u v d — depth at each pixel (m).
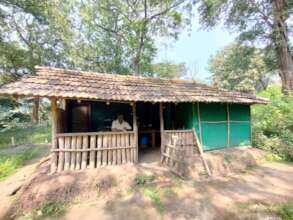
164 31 19.14
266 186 5.52
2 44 18.89
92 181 5.14
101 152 6.02
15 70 21.73
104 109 9.34
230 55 29.55
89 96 5.39
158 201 4.65
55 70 7.00
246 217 3.99
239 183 5.76
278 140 8.90
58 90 5.33
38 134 16.20
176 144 6.30
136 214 4.15
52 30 20.19
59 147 5.55
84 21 18.66
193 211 4.25
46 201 4.47
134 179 5.49
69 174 5.35
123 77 8.32
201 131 7.89
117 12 19.03
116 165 6.11
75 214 4.20
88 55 20.44
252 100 8.59
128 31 19.75
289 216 3.93
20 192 4.69
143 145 9.26
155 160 7.04
